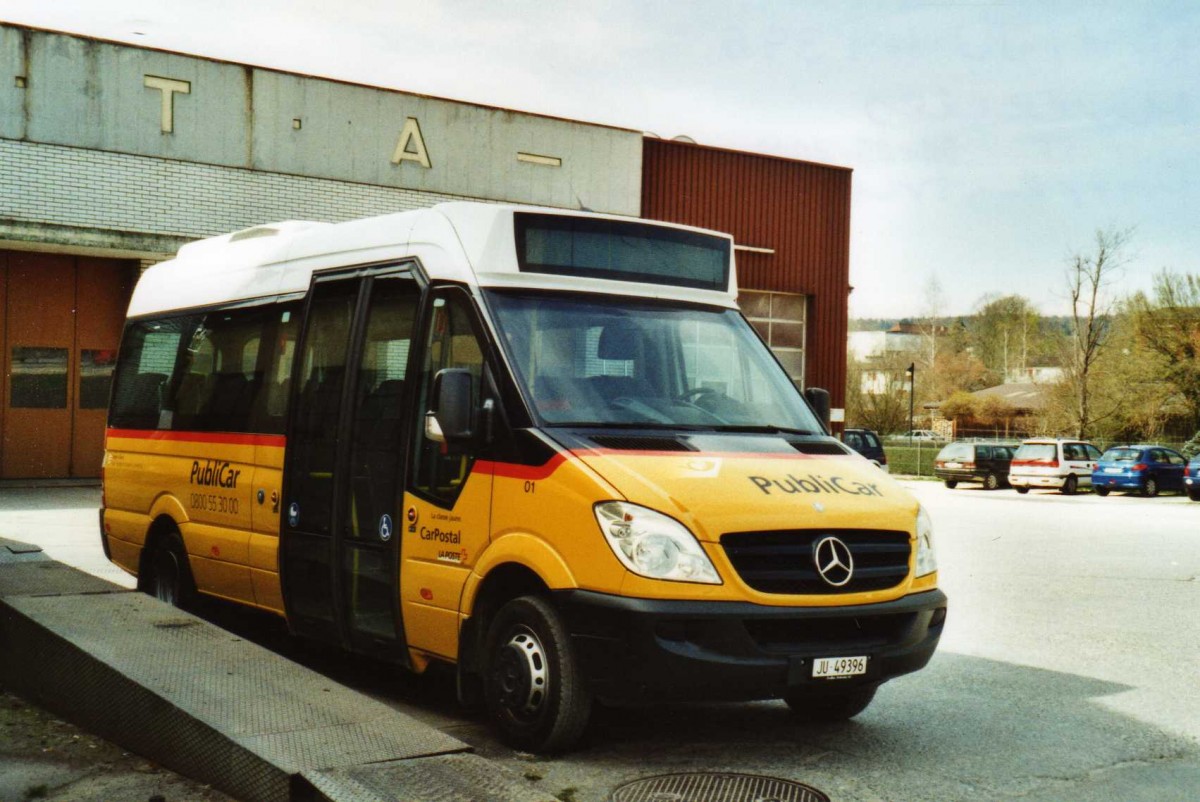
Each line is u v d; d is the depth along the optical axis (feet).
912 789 17.67
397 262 22.49
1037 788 17.93
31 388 71.46
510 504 18.95
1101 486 119.03
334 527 22.67
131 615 22.17
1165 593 39.29
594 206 79.77
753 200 87.30
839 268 91.30
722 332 22.62
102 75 64.23
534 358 20.01
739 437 20.45
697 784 17.46
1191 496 110.01
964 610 35.27
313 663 25.95
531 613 18.48
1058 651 28.96
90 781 16.40
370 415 22.20
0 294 70.38
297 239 26.25
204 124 67.05
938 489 131.34
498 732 19.07
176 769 16.75
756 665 17.38
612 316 21.27
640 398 20.56
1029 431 215.31
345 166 71.26
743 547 17.67
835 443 21.70
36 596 23.44
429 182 73.97
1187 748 20.38
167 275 32.07
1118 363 171.73
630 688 17.33
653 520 17.47
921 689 24.66
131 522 30.48
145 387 31.09
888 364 285.84
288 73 69.36
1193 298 168.14
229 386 27.14
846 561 18.29
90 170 63.93
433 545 20.31
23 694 21.30
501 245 20.85
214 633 21.24
